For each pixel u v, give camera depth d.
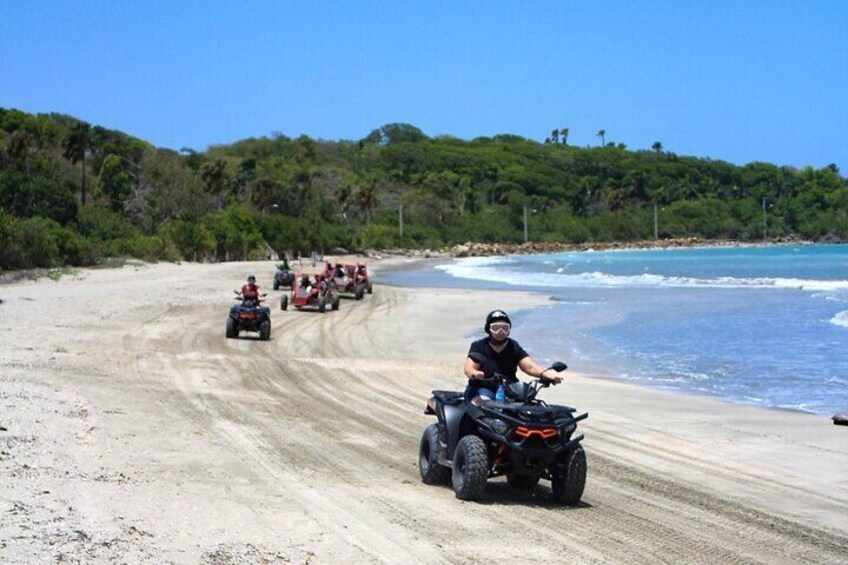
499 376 9.64
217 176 127.25
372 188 145.62
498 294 45.81
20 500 8.22
